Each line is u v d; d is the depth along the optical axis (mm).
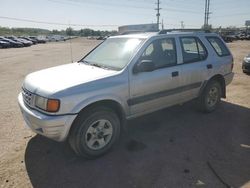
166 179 3307
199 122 5176
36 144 4238
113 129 3932
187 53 5035
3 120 5355
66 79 3719
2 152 3986
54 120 3332
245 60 10602
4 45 37469
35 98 3555
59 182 3266
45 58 20000
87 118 3596
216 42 5785
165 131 4754
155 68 4426
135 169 3539
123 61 4180
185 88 4973
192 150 4055
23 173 3447
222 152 3994
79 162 3715
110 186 3184
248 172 3455
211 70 5402
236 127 4941
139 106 4262
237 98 6832
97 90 3627
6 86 8930
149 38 4414
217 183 3221
